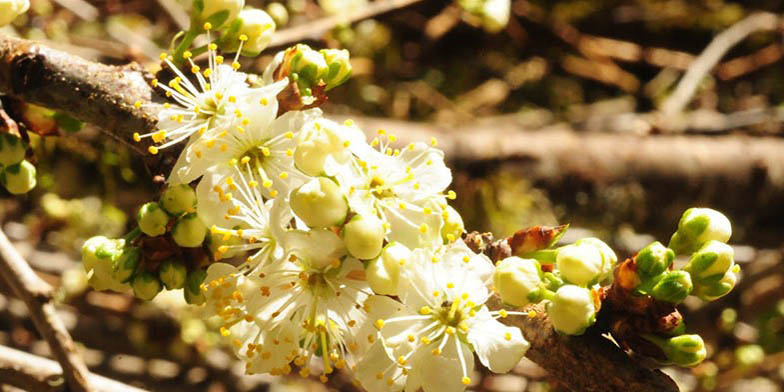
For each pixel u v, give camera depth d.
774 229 0.74
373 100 0.73
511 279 0.31
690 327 0.58
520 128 0.71
